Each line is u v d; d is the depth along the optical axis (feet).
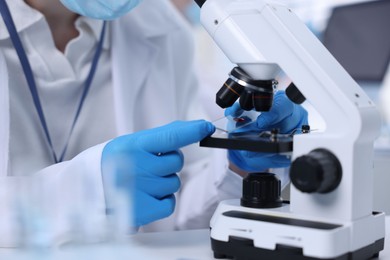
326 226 2.24
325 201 2.32
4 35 3.85
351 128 2.25
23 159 3.93
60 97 4.08
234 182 3.91
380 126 2.41
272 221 2.33
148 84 4.61
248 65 2.53
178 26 4.97
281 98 2.81
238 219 2.38
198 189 4.48
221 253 2.42
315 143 2.33
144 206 2.83
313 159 2.21
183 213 4.47
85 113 4.24
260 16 2.49
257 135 2.63
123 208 2.21
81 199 2.15
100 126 4.30
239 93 2.66
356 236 2.29
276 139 2.48
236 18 2.55
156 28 4.70
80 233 2.07
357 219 2.32
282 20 2.46
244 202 2.57
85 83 4.20
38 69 3.95
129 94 4.36
